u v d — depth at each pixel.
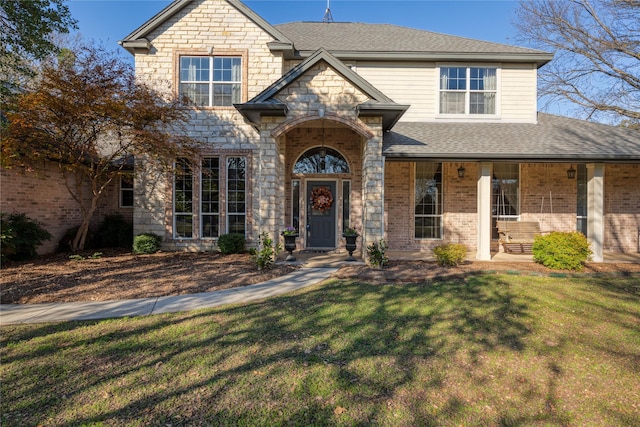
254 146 11.46
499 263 9.24
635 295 6.29
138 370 3.41
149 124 9.91
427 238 11.84
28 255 9.23
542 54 11.60
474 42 12.88
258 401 2.91
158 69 11.28
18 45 9.60
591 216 9.62
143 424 2.60
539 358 3.77
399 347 4.00
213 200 11.52
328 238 11.79
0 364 3.52
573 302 5.83
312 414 2.75
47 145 9.20
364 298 5.98
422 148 9.44
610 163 9.46
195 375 3.32
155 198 11.37
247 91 11.34
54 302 5.70
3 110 8.90
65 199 11.31
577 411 2.86
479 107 12.08
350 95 8.73
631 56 13.97
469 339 4.25
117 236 12.09
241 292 6.41
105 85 8.93
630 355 3.86
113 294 6.15
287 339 4.20
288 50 11.33
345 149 11.64
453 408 2.87
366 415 2.74
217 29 11.37
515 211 11.88
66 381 3.20
